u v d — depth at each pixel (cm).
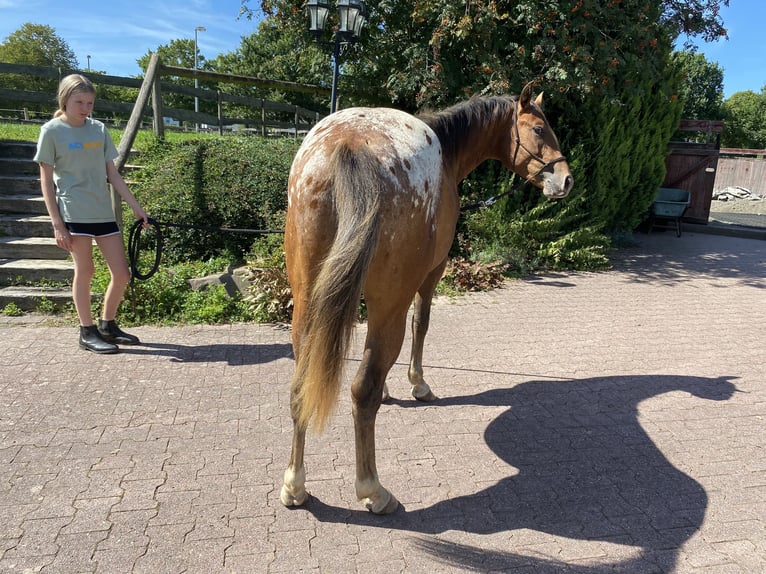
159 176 671
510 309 612
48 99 819
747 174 1973
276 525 245
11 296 505
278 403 361
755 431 347
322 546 233
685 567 227
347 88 925
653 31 781
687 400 391
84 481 270
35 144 701
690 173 1210
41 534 233
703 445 329
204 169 675
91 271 423
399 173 224
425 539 240
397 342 241
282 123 1166
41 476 273
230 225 640
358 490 248
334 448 312
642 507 268
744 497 278
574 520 257
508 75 732
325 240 216
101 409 344
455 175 329
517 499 271
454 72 800
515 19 747
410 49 807
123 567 216
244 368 415
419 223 231
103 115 3566
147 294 516
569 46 720
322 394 202
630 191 947
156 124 779
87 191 403
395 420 350
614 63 732
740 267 862
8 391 362
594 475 295
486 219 792
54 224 395
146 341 462
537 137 346
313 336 200
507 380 419
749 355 486
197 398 364
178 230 627
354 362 437
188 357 432
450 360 457
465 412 363
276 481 278
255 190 655
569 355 476
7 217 604
